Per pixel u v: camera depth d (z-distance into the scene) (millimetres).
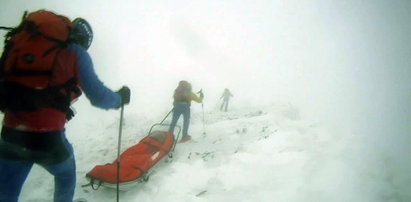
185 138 7957
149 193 4645
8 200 2408
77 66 2506
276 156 5695
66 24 2508
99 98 2639
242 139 7395
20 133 2320
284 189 4535
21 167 2439
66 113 2660
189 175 5230
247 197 4414
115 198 4492
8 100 2270
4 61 2355
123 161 4840
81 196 4531
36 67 2303
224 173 5172
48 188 4820
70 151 2816
